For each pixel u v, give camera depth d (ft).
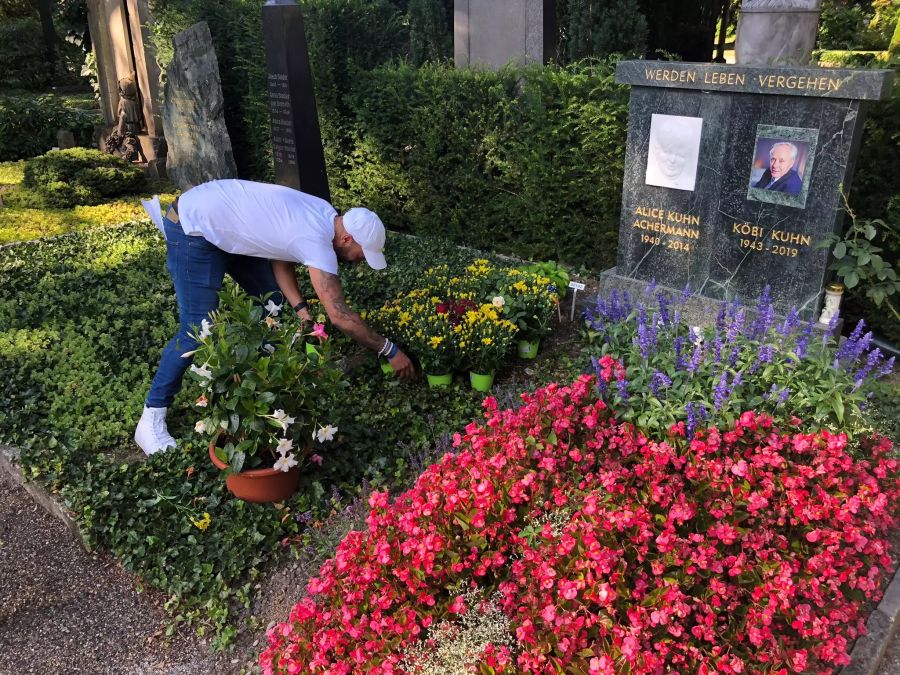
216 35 30.68
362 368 15.28
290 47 21.15
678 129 15.33
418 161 23.50
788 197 14.29
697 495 9.07
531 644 7.47
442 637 7.84
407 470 12.57
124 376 15.71
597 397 10.32
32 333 17.58
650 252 16.69
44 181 29.07
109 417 14.49
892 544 10.59
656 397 10.08
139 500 11.91
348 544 8.83
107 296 19.74
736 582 8.52
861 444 10.12
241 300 11.46
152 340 17.38
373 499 9.16
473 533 8.59
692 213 15.71
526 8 23.18
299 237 11.97
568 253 20.97
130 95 34.30
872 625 9.47
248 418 10.95
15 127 38.68
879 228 15.60
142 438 13.37
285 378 11.07
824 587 8.66
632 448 9.61
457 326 14.33
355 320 12.60
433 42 36.52
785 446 9.55
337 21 25.89
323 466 12.30
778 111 13.97
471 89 21.36
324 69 25.21
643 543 8.12
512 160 21.04
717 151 14.96
